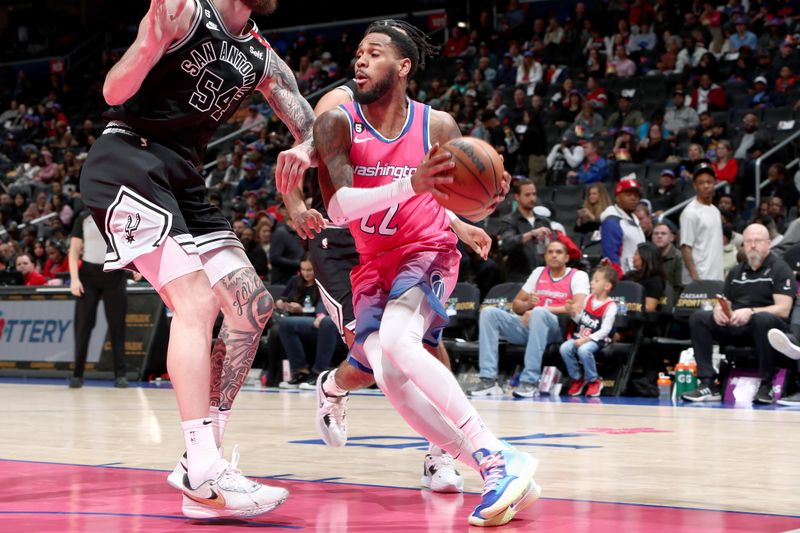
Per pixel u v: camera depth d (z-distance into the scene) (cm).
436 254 273
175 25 255
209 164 1535
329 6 2025
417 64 279
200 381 250
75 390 811
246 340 282
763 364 686
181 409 248
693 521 237
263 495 241
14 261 1291
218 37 269
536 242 834
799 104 1169
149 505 263
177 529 229
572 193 1107
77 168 1641
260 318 280
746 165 1041
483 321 768
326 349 832
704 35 1412
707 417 562
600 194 926
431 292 265
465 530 228
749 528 228
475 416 247
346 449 397
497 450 241
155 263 257
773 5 1414
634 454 378
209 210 282
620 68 1422
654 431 475
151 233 257
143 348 941
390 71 272
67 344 990
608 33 1544
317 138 272
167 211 259
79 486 297
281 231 935
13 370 1021
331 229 353
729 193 1023
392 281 277
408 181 246
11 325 1031
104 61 2122
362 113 277
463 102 1448
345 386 323
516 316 771
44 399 705
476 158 241
